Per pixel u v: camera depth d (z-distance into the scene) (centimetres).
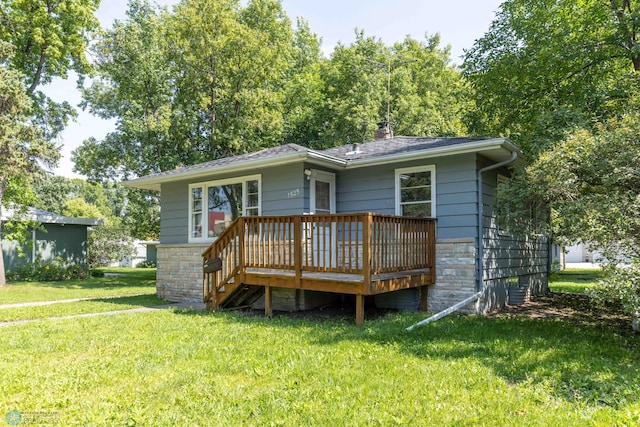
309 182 877
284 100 2170
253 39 1806
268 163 852
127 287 1409
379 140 1127
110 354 480
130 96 1728
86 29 1593
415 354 473
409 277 723
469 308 754
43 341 545
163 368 424
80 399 348
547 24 1097
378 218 654
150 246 3228
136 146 1728
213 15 1745
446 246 794
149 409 328
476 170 775
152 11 1862
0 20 1389
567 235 559
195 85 1767
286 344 518
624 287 445
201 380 389
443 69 2784
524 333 579
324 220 685
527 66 1066
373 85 2131
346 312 802
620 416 306
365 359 453
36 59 1538
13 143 1208
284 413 317
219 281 860
